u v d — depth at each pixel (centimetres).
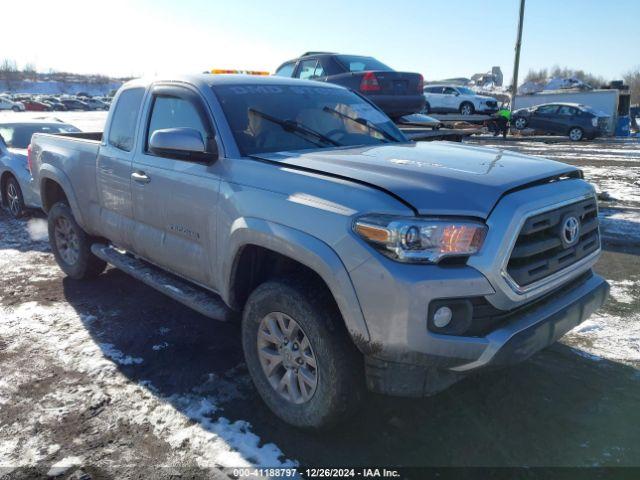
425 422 314
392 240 250
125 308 493
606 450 287
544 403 329
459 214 257
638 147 1953
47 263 635
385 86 923
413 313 246
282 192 300
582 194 313
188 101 387
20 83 10588
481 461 281
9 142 901
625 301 492
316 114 404
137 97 445
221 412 329
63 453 294
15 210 870
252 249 325
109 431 312
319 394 286
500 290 260
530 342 267
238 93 384
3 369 382
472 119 2388
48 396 348
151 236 413
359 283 256
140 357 399
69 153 516
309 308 280
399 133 441
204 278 367
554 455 284
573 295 308
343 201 272
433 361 254
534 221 272
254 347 324
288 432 309
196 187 356
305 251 274
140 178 408
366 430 308
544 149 1891
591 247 332
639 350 395
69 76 11944
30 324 459
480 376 359
